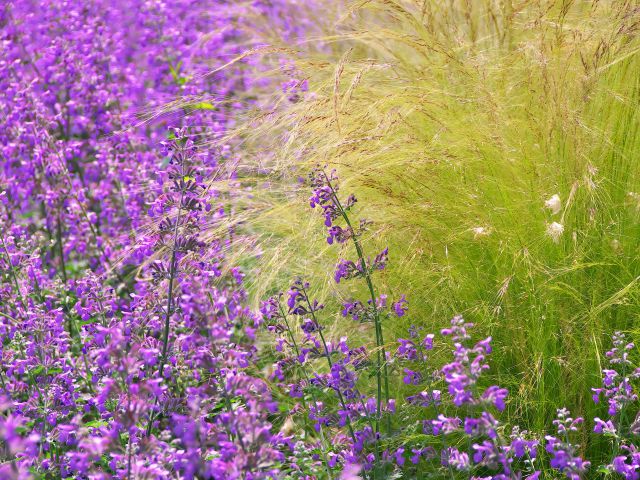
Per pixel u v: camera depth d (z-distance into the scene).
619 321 3.38
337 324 3.70
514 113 4.14
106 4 5.93
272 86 5.43
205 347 2.59
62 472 3.01
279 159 4.06
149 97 5.43
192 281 2.68
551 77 4.02
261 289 3.69
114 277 4.48
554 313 3.38
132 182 4.61
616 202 3.67
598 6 4.55
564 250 3.53
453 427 2.50
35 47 5.52
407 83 4.38
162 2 5.99
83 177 5.14
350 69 4.36
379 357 3.13
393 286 3.63
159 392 2.59
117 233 4.63
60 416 3.16
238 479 2.32
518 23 4.65
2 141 4.76
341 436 3.13
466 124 4.03
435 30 4.82
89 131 5.23
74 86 5.26
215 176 4.02
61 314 3.46
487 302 3.46
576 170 3.63
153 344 2.96
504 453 2.58
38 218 4.90
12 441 2.38
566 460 2.51
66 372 3.25
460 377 2.29
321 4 5.82
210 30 6.13
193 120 4.79
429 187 3.81
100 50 5.54
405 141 3.82
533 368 3.28
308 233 3.87
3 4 5.62
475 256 3.71
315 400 3.24
